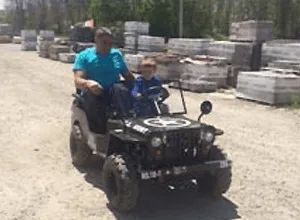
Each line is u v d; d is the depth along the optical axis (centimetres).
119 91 636
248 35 1775
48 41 3381
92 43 3116
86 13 6725
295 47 1552
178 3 4206
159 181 566
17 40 5697
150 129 546
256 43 1734
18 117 1148
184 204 599
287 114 1195
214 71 1667
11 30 6450
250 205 600
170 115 628
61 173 725
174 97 1431
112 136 579
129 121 588
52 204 605
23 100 1406
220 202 607
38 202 612
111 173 566
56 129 1017
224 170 587
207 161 569
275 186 670
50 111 1227
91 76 688
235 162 778
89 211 579
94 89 643
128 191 542
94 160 780
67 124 1066
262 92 1348
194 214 570
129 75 709
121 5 4441
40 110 1241
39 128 1028
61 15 7762
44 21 8038
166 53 2172
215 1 4959
